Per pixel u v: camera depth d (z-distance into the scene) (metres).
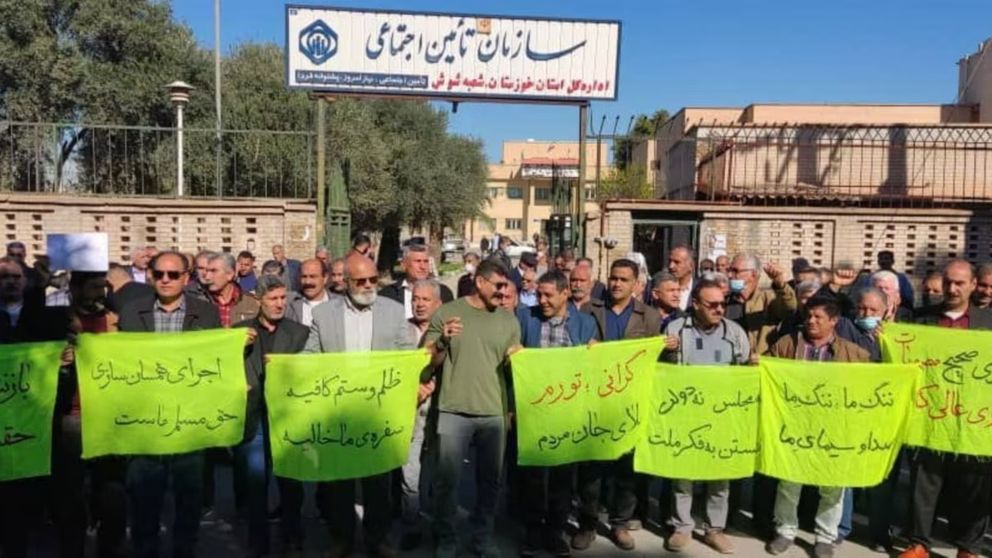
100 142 19.64
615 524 5.38
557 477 5.15
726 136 14.57
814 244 12.02
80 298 5.10
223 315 6.29
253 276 9.46
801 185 14.11
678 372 5.18
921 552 5.14
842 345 5.20
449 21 12.00
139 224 11.53
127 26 20.22
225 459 6.19
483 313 4.99
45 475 4.61
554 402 5.07
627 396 5.16
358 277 4.94
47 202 11.27
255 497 5.01
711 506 5.32
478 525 5.04
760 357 5.15
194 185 19.45
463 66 12.08
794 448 5.09
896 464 5.32
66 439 4.77
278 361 4.78
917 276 11.93
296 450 4.84
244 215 11.70
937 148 14.12
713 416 5.16
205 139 19.08
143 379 4.68
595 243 12.34
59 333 4.91
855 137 14.20
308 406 4.84
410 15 11.90
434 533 5.13
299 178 19.95
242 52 22.70
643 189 24.89
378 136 25.22
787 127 14.12
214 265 6.20
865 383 5.02
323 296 6.33
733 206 11.98
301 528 5.11
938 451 5.10
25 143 18.45
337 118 22.41
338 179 12.95
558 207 15.70
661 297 5.89
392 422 4.93
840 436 5.04
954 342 5.04
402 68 11.95
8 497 4.67
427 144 31.17
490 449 4.99
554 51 12.21
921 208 12.56
